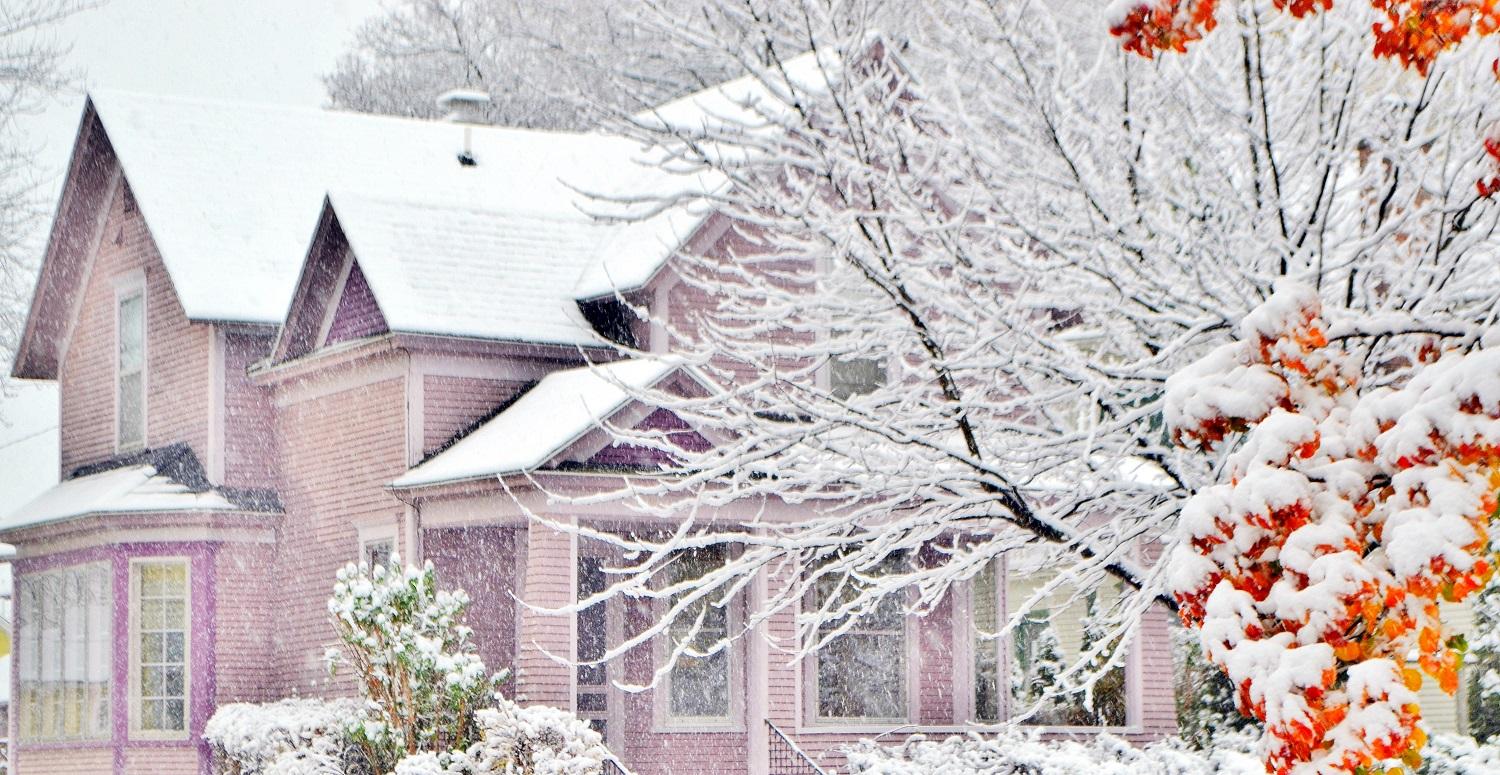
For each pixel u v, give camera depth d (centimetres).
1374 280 1083
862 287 1191
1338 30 1036
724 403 1097
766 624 2209
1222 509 620
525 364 2503
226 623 2638
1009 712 2375
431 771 1927
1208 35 1105
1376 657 607
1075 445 1078
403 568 2388
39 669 2822
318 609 2584
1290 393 662
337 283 2605
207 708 2595
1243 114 1094
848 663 2366
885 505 1098
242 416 2720
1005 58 1120
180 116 3031
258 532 2675
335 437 2584
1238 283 1059
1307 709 579
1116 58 1131
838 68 1140
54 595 2806
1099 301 1084
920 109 1151
